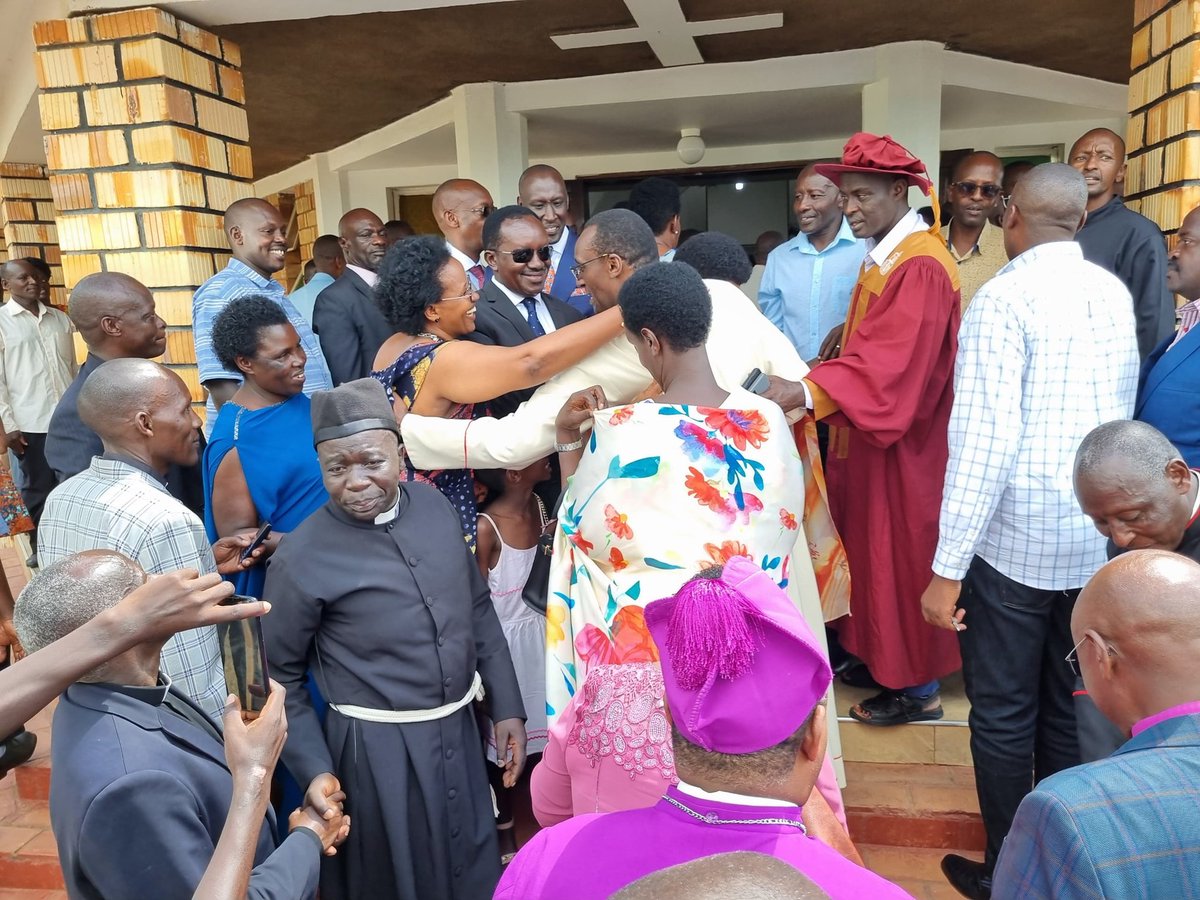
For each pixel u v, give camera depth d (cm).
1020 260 209
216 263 387
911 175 249
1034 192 208
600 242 215
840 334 314
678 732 97
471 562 209
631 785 131
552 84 590
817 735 98
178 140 364
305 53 493
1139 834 105
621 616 175
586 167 785
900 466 257
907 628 264
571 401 199
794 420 233
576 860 97
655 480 173
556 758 145
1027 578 209
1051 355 199
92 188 370
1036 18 489
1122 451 156
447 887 189
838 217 353
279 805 210
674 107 610
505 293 265
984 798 227
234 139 399
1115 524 160
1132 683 117
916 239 249
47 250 727
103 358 263
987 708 221
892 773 278
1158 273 310
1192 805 105
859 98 595
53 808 126
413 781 185
